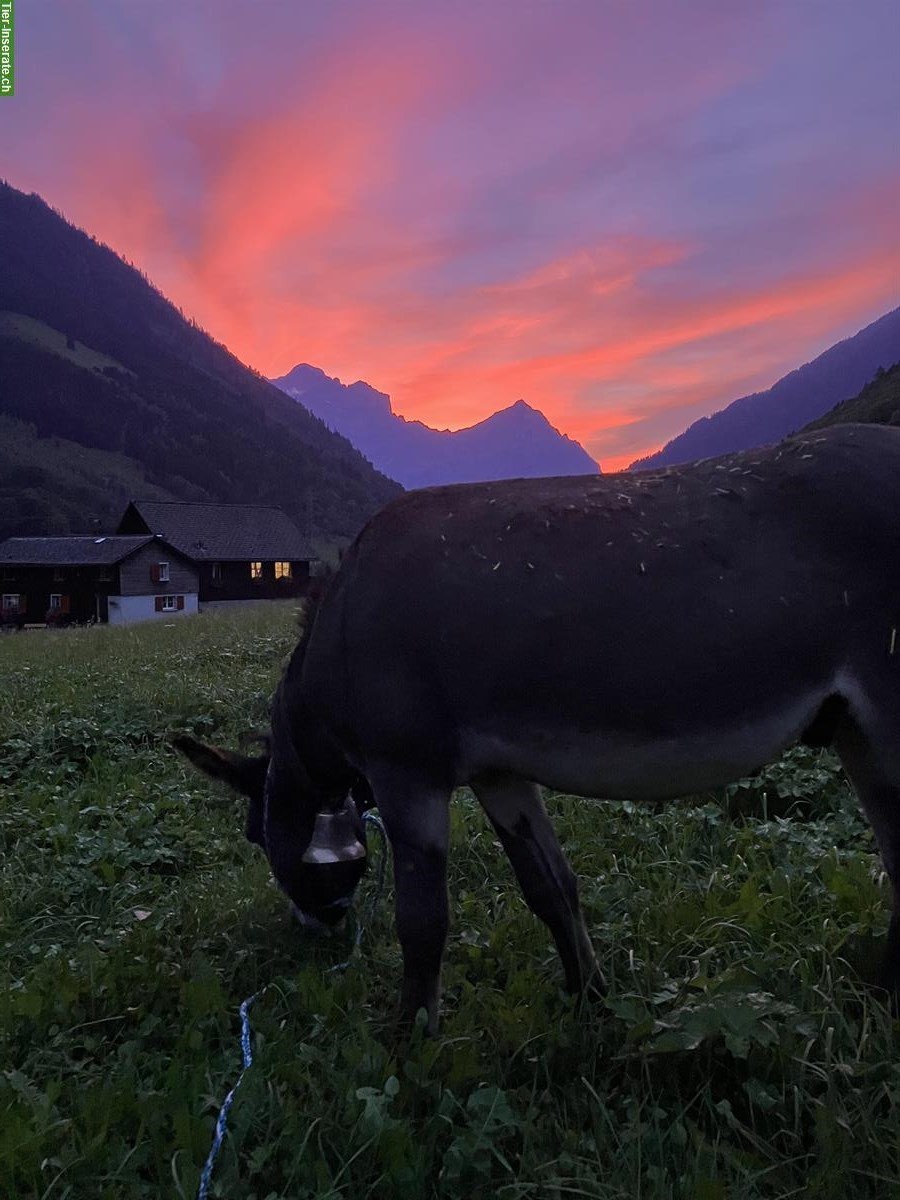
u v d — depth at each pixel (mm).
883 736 2416
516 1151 2316
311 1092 2484
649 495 2615
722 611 2387
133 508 61281
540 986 3076
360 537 2912
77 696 8469
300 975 3172
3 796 5820
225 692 8211
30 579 56562
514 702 2543
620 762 2504
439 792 2723
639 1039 2635
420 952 2754
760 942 3221
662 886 3809
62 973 3236
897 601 2377
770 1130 2350
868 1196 2041
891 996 2730
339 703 2850
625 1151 2199
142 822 5121
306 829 3477
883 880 3660
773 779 4895
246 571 60438
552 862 3080
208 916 3924
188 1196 2113
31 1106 2445
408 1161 2186
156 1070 2699
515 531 2627
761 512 2475
